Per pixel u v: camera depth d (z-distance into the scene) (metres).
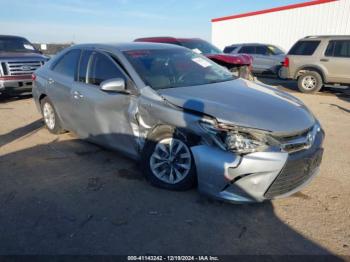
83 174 4.06
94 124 4.38
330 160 4.57
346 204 3.36
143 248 2.70
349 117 7.16
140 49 4.39
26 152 4.86
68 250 2.68
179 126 3.27
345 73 10.04
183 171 3.46
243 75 9.90
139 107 3.64
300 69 10.85
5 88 8.69
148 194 3.54
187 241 2.78
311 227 2.96
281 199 3.43
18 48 10.26
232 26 22.22
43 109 5.75
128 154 4.00
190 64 4.43
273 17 19.31
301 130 3.11
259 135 2.93
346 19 15.95
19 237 2.84
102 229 2.95
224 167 2.95
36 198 3.50
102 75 4.25
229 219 3.08
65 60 5.14
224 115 3.06
